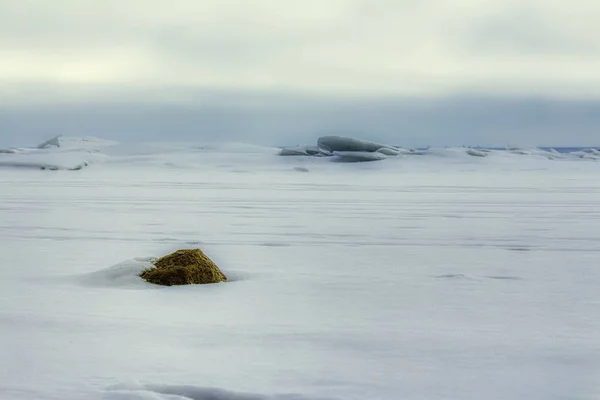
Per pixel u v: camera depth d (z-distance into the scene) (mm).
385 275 12547
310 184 53906
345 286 11344
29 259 14555
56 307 9492
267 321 8781
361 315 9172
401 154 100938
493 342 7836
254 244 17500
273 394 6027
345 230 20812
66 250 16156
